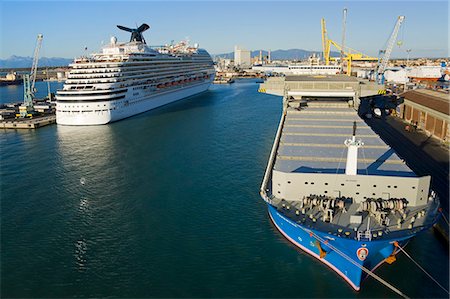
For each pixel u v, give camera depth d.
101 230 46.72
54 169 70.38
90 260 40.31
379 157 47.16
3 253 41.78
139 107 134.62
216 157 76.75
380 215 36.00
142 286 36.06
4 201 55.66
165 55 161.00
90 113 113.12
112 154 80.25
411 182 38.38
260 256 40.34
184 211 51.59
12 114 127.19
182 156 77.75
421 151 71.56
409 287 34.84
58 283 36.62
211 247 42.34
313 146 52.78
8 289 35.88
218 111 139.50
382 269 37.22
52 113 135.75
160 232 45.94
